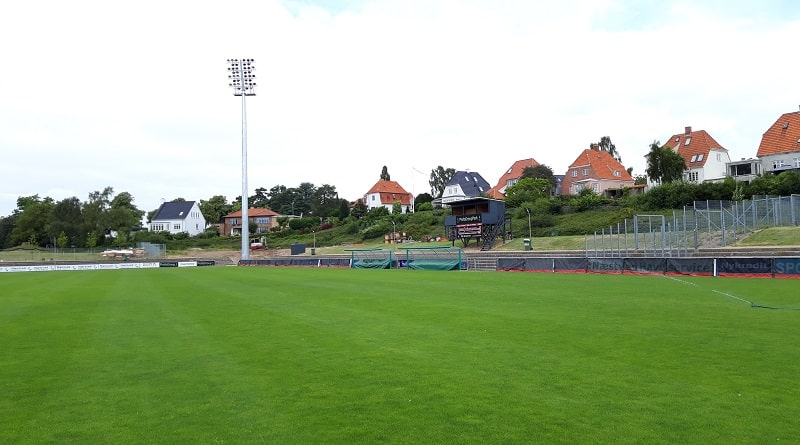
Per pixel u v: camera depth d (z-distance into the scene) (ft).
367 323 41.52
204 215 427.74
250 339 35.70
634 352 29.43
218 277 110.63
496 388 23.11
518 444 17.08
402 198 383.04
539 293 62.90
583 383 23.59
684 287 67.46
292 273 124.06
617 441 17.15
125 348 33.76
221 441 17.85
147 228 400.67
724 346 30.63
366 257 160.66
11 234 343.05
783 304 49.21
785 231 103.24
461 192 336.70
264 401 22.02
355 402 21.61
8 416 20.80
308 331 38.32
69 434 18.78
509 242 167.12
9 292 79.61
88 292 77.30
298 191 468.75
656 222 126.82
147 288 83.20
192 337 37.17
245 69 214.69
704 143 249.75
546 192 249.14
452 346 32.04
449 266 133.39
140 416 20.52
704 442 16.99
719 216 116.47
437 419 19.47
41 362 30.12
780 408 19.98
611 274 97.50
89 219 317.42
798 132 220.23
